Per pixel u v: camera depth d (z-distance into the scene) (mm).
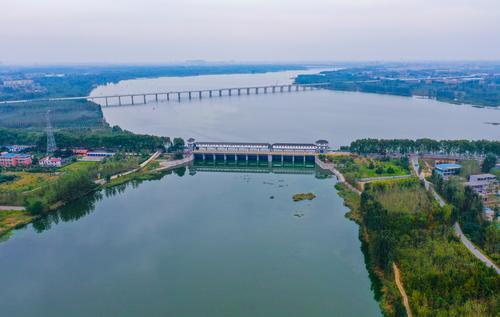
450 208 197000
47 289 165500
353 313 146750
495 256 165500
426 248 165375
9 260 189500
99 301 156750
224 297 157625
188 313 148250
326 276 170750
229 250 194500
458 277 142000
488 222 189500
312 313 146875
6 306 154625
